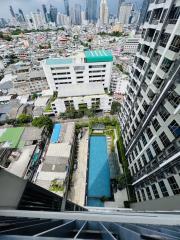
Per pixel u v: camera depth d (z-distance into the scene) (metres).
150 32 25.22
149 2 24.61
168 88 19.77
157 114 23.47
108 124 60.00
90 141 54.25
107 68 73.94
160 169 23.05
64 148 46.97
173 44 18.06
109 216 7.99
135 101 33.12
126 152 41.44
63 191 37.09
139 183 32.91
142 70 28.00
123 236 6.96
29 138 51.91
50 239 4.26
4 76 103.50
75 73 73.62
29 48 162.12
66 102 64.62
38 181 38.88
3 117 66.19
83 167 46.31
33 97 81.38
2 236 4.29
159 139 23.03
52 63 70.44
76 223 8.30
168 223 7.13
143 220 7.39
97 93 66.69
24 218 6.83
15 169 43.19
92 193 39.88
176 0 16.98
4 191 5.64
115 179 42.03
